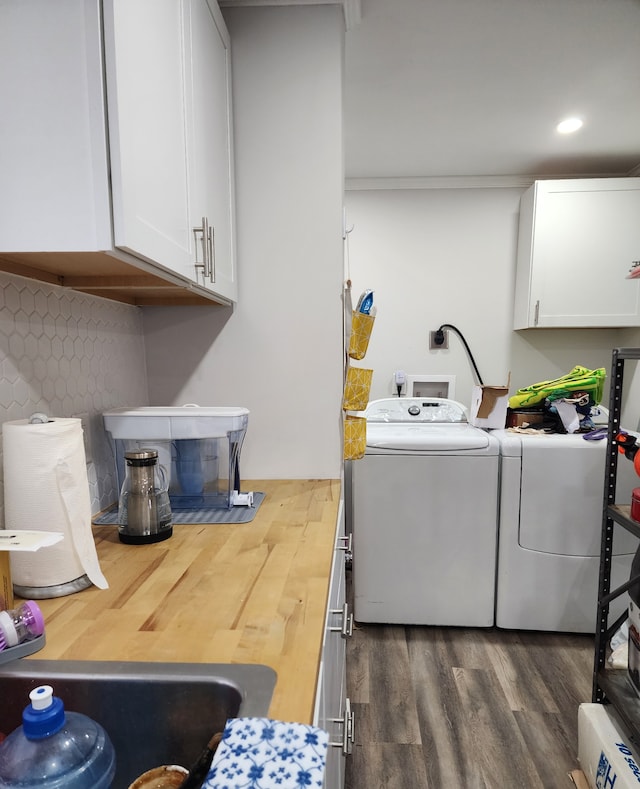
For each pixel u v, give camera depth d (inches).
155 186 34.6
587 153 108.3
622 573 83.7
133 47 31.0
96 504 50.6
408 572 88.2
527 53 70.9
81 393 47.9
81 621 31.1
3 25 28.7
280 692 24.5
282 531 46.4
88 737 23.8
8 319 37.3
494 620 88.9
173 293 53.4
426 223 125.0
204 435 49.5
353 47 69.4
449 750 62.7
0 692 26.3
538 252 111.0
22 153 29.5
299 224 61.1
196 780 21.1
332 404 63.2
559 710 69.1
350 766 60.3
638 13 62.1
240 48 59.0
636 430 117.0
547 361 126.5
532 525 84.0
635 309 110.0
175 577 37.1
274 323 62.6
